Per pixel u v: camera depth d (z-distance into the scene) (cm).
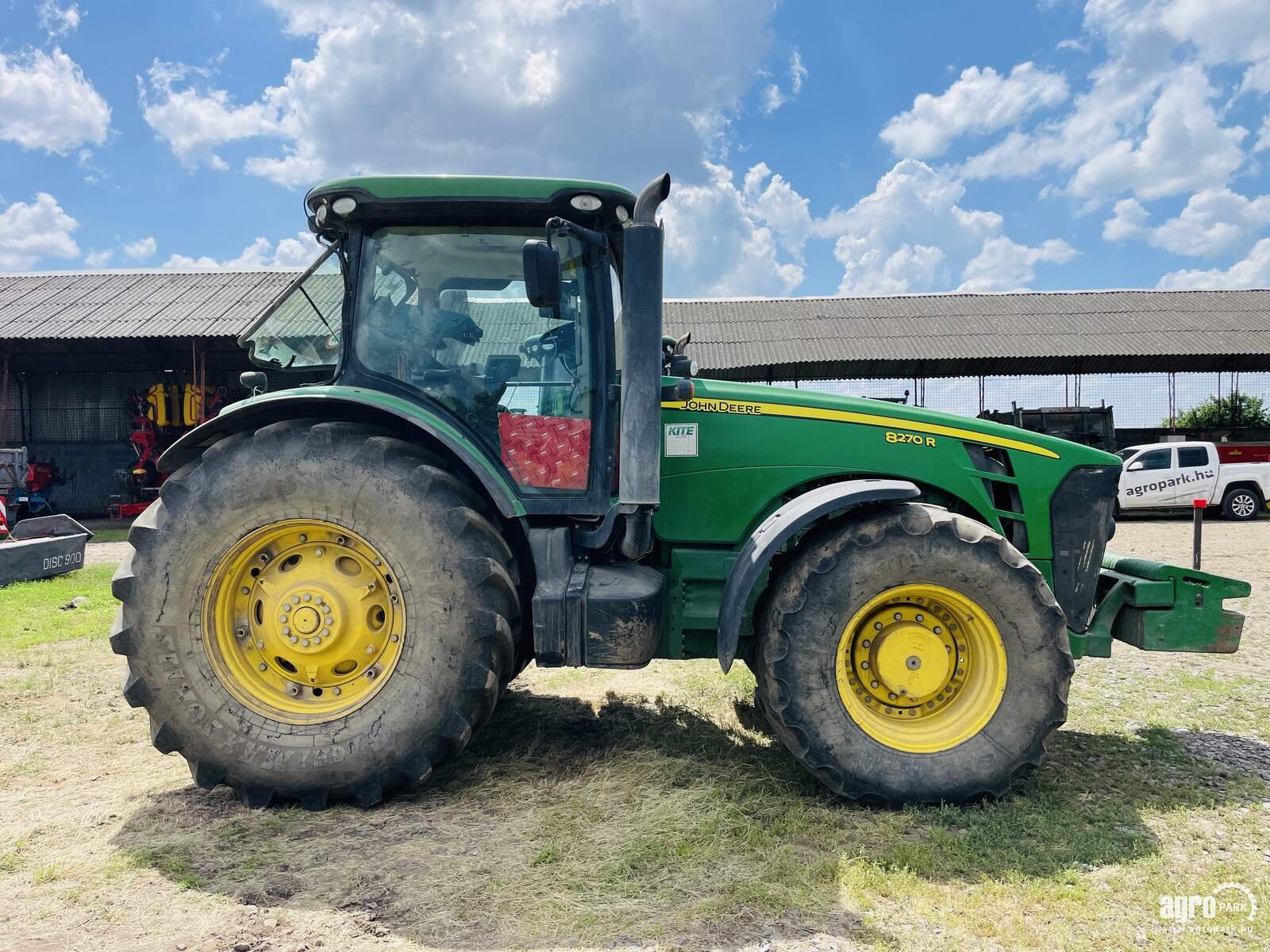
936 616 281
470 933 195
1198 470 1408
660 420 274
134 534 266
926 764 263
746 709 367
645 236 266
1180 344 1645
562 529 287
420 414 279
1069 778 290
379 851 234
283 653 271
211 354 1791
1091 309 1866
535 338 302
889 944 192
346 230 304
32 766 303
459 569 260
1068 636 298
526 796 271
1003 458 318
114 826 251
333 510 263
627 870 222
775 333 1778
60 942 191
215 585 266
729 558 311
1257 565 840
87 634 523
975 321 1814
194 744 261
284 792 261
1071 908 207
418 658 260
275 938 193
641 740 325
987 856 232
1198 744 327
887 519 269
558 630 270
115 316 1645
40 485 1714
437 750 261
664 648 314
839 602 265
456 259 304
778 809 260
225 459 267
